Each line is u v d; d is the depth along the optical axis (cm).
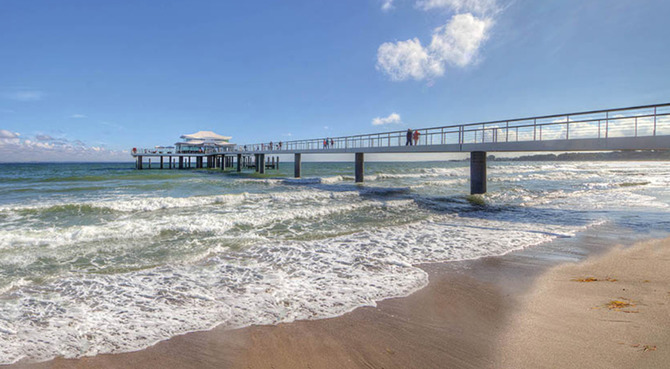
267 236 746
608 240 680
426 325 320
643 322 300
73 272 506
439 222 920
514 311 344
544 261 541
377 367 251
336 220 945
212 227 818
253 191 1748
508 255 583
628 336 276
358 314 348
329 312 354
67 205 1086
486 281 446
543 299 373
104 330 325
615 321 305
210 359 271
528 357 252
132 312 365
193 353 281
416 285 434
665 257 546
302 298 395
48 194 1591
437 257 573
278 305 376
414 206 1221
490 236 737
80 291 429
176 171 4644
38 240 675
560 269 495
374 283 444
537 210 1121
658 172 3531
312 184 2281
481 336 293
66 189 1802
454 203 1309
